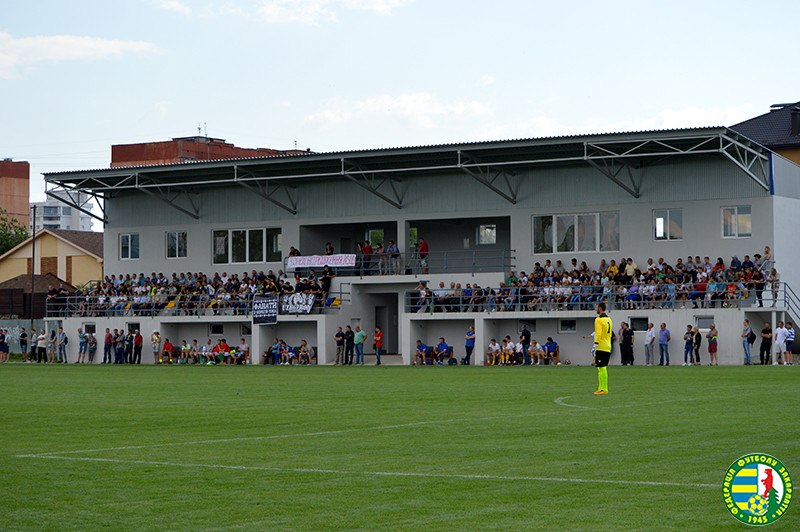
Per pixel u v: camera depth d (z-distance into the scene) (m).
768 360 43.81
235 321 56.59
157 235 62.72
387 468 12.94
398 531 9.48
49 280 80.31
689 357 44.81
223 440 16.12
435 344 52.62
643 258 50.41
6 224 106.50
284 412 21.27
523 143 48.34
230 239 60.62
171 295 58.97
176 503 10.84
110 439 16.50
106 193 63.84
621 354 45.78
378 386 30.59
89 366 52.38
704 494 10.88
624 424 17.48
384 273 55.62
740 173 48.38
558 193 52.44
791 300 45.72
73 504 10.84
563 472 12.36
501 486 11.53
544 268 51.12
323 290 54.97
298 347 55.03
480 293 50.75
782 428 16.34
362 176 56.84
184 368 48.50
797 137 66.75
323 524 9.80
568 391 26.66
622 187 49.78
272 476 12.44
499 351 49.22
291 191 58.84
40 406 23.47
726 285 45.56
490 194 54.09
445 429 17.23
